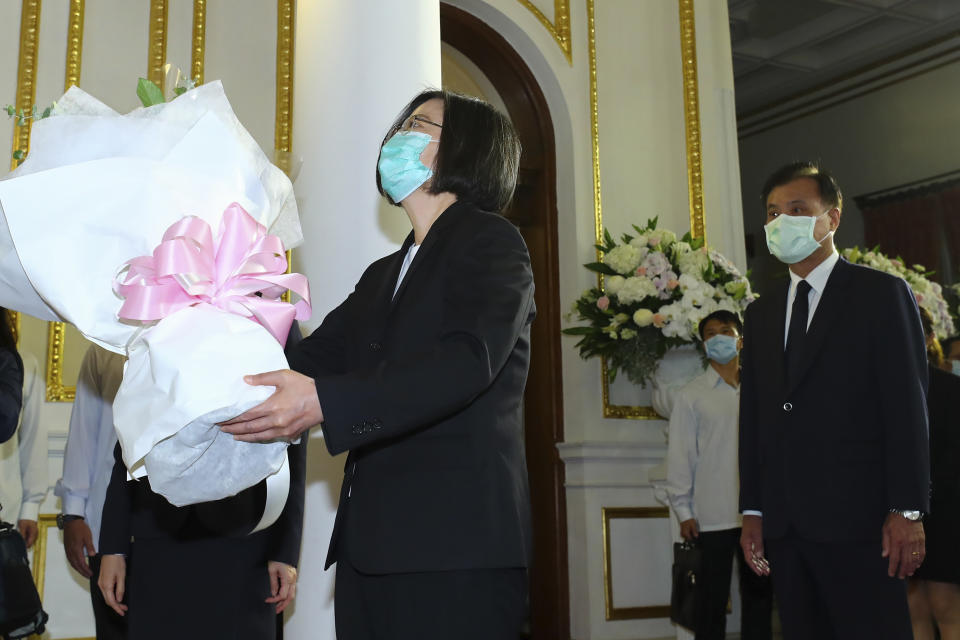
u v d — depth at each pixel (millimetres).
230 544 2137
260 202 1526
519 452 1539
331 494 2775
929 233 9484
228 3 5273
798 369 2471
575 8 6395
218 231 1435
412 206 1726
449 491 1431
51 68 4789
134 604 2117
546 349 6098
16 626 2652
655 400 5699
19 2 4773
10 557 2680
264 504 1479
